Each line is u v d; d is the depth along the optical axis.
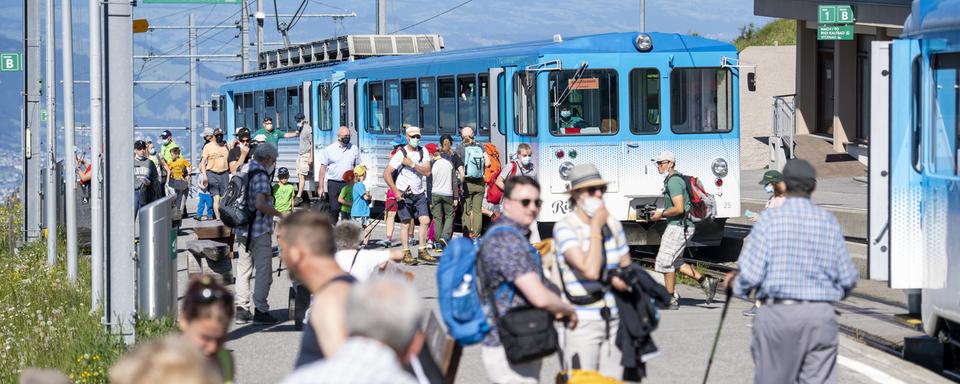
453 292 13.16
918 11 19.77
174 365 7.50
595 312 14.20
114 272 21.92
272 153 24.36
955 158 18.52
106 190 21.95
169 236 23.28
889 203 19.58
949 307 18.66
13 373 20.02
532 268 13.29
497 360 13.59
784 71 80.75
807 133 74.00
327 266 11.04
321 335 10.41
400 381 7.47
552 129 34.38
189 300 10.48
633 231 34.81
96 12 24.53
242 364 20.55
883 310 26.34
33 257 39.22
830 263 13.91
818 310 13.81
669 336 22.17
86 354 19.81
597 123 34.69
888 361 20.06
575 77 34.44
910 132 19.58
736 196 35.50
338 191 39.16
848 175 61.97
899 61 19.55
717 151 35.34
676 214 25.83
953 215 18.45
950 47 18.61
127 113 21.89
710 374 18.89
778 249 13.90
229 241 29.64
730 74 35.47
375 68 45.94
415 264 34.16
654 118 34.94
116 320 21.88
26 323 25.41
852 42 67.75
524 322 13.15
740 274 14.09
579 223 14.37
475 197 35.78
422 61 42.09
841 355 20.45
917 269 19.64
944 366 20.19
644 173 34.88
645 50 34.81
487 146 35.62
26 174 44.50
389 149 44.88
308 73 53.00
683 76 35.12
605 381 13.12
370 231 37.91
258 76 63.59
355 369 7.46
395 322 7.75
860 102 67.62
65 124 33.31
